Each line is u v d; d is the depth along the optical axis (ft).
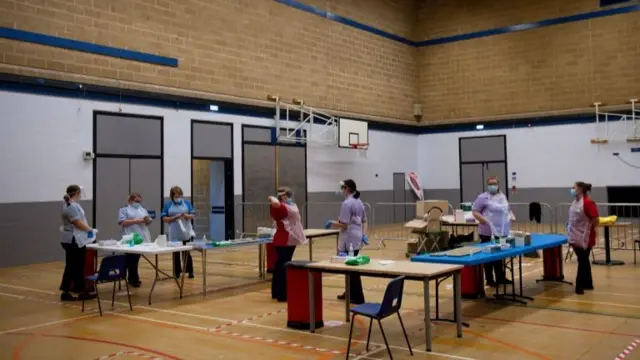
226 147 52.80
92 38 42.96
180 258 33.63
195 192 56.95
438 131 74.49
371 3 68.95
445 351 18.16
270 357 18.01
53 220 40.88
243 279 33.42
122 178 44.88
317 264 20.86
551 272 30.45
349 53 65.87
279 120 57.31
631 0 61.11
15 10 38.78
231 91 52.95
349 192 25.45
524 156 68.03
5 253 38.42
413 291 28.35
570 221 27.45
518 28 68.39
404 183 73.56
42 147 40.27
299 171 59.93
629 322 21.58
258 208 55.42
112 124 44.34
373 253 43.11
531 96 67.51
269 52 56.65
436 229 39.78
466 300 26.07
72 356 18.53
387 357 17.69
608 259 35.63
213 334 21.02
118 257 24.77
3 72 37.96
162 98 47.47
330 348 18.83
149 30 46.68
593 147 63.36
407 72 74.33
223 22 52.47
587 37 63.82
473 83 71.72
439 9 74.18
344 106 64.95
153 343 19.94
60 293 29.58
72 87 41.63
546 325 21.33
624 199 61.87
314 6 61.67
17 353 18.93
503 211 27.89
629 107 60.85
